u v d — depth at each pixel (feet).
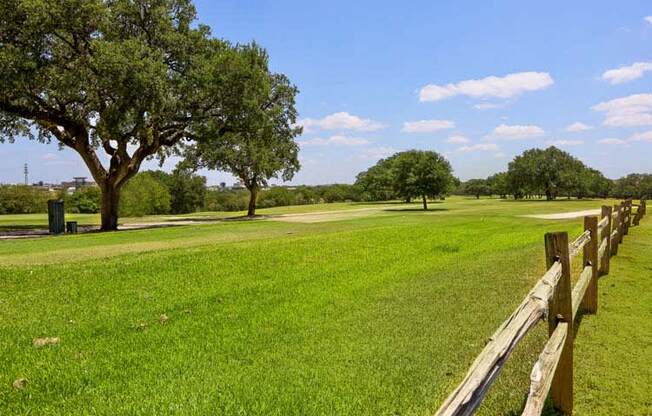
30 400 11.98
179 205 226.58
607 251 27.37
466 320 19.24
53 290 22.08
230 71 85.81
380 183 280.51
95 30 74.49
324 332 17.83
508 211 134.41
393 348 16.05
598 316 19.33
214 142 92.22
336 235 41.93
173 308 20.56
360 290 24.57
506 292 23.75
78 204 177.88
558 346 10.24
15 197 167.94
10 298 20.76
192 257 29.45
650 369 14.07
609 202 204.13
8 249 43.98
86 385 12.92
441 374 13.83
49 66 69.21
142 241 52.16
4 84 65.05
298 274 27.84
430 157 173.68
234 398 12.14
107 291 22.49
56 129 84.38
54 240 55.36
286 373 13.87
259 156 125.80
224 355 15.35
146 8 78.33
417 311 20.67
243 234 62.13
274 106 115.03
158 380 13.28
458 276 27.86
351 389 12.80
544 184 285.64
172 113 80.64
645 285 24.64
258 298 22.70
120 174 86.17
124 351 15.56
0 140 87.04
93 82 70.95
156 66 71.26
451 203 227.81
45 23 66.54
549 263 11.72
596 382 13.25
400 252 36.17
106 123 71.61
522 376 13.52
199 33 83.10
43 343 16.01
